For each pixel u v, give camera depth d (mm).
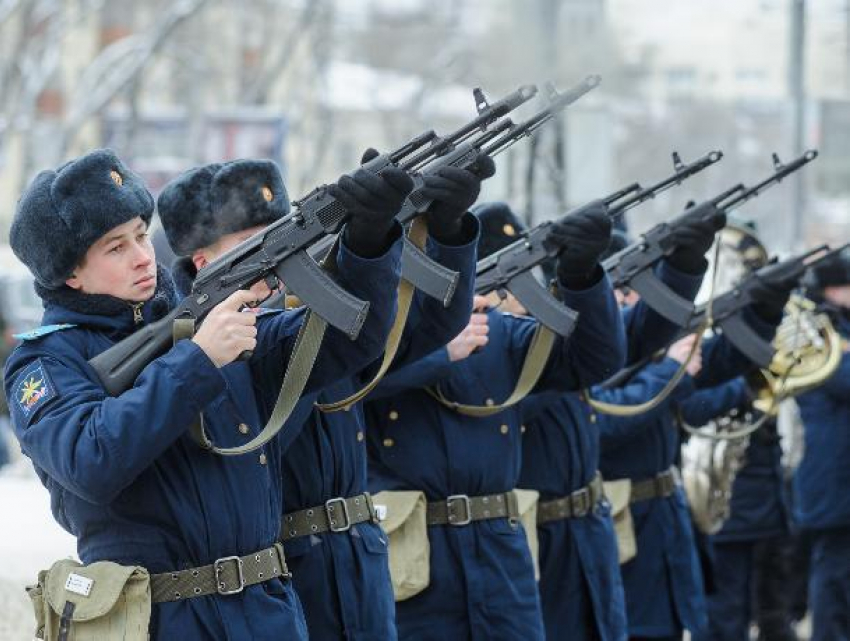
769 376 12336
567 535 10562
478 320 9398
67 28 39688
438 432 9594
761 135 58406
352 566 8602
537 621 9680
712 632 14156
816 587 14422
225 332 7062
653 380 11586
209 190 8570
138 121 40031
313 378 7652
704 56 58531
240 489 7379
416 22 57375
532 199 19953
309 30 49656
